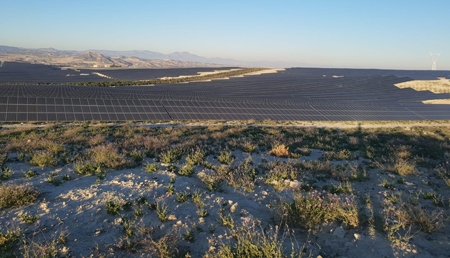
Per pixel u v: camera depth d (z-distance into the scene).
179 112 39.38
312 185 11.40
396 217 8.41
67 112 34.12
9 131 23.69
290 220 8.06
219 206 9.20
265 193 10.54
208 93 62.22
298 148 19.02
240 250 6.30
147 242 6.96
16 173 11.91
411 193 10.87
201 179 11.81
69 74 102.38
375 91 82.44
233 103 46.88
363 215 8.51
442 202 9.75
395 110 50.53
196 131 26.75
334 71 133.38
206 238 7.28
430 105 57.12
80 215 8.21
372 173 13.60
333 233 7.58
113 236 7.19
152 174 12.17
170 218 8.16
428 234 7.70
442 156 17.83
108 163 13.13
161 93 52.59
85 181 11.09
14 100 34.59
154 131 26.39
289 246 6.94
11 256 6.16
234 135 25.03
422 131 32.03
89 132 24.19
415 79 102.75
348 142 23.08
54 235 7.12
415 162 15.54
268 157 16.62
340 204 8.78
